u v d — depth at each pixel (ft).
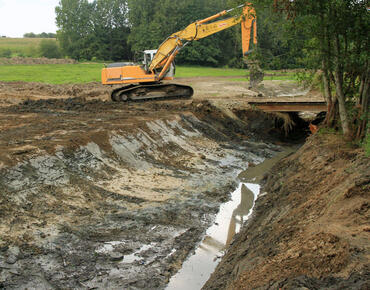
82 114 67.26
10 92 93.35
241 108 83.10
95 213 36.47
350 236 19.93
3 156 37.88
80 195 38.50
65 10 250.37
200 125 71.92
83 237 32.24
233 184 50.72
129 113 69.77
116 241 32.71
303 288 16.49
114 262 29.76
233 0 44.75
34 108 71.46
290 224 26.94
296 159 48.65
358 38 39.93
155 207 40.14
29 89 100.58
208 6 239.09
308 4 38.40
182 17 232.32
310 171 39.11
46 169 39.22
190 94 90.02
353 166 31.42
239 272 23.79
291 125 83.05
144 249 32.27
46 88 104.47
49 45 258.78
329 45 41.16
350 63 41.34
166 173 50.34
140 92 84.79
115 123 58.34
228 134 74.69
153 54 82.79
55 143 43.96
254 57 46.32
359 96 44.83
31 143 43.47
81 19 254.27
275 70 47.09
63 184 38.86
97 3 256.52
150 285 27.55
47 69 161.58
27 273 26.53
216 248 33.71
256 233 30.94
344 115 44.98
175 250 32.86
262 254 24.09
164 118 65.21
